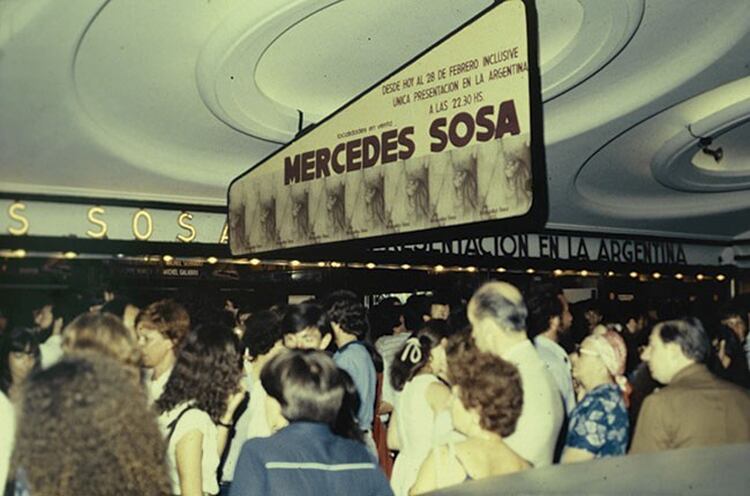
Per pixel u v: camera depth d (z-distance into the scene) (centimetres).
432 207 335
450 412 253
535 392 239
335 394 214
